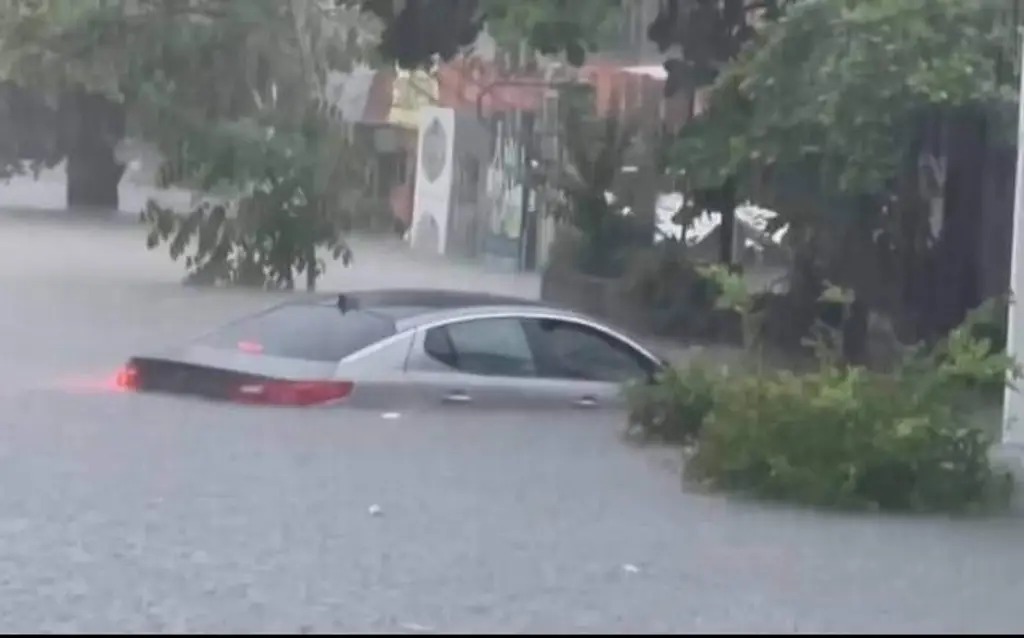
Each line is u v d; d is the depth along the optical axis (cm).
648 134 5722
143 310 5262
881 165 4216
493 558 2034
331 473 2553
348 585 1869
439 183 8294
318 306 3384
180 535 2097
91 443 2727
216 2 5934
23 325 4822
